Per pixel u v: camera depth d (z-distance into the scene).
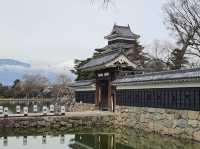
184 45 58.53
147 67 76.19
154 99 40.44
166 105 37.75
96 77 61.72
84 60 91.62
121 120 49.72
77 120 48.06
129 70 54.88
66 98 106.56
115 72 53.94
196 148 28.92
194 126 32.47
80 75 92.75
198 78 31.22
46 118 46.25
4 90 161.50
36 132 41.97
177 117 35.41
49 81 172.12
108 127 47.78
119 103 50.94
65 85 135.12
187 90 33.75
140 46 77.69
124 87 49.22
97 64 56.66
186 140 33.56
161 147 30.11
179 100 35.19
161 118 38.69
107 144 32.78
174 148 29.30
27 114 46.38
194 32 55.94
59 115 47.59
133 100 46.16
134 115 45.72
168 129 37.12
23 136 38.38
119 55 53.16
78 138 36.91
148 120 41.75
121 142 33.94
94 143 33.50
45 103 117.19
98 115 49.41
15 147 30.69
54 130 44.06
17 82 172.88
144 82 41.88
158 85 39.44
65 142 34.16
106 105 58.47
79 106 70.50
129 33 74.88
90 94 65.88
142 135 38.69
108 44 76.75
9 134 40.00
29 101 134.25
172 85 36.44
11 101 135.12
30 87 158.75
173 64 69.31
